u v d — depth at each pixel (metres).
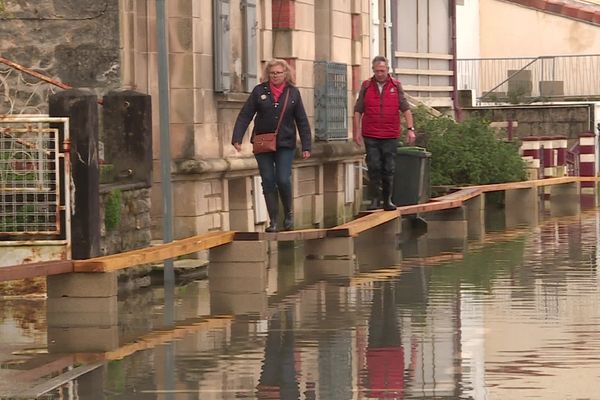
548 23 110.12
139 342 30.28
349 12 65.69
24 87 45.94
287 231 45.28
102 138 41.62
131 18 46.41
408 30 90.56
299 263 46.50
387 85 53.94
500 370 26.56
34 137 40.28
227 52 49.97
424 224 58.69
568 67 108.44
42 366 27.52
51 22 45.78
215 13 49.12
